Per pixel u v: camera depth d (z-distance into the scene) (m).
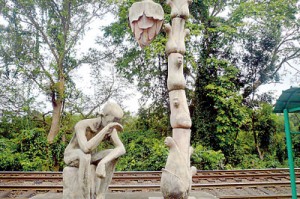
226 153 13.95
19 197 6.40
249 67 16.56
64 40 15.59
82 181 3.46
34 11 15.59
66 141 14.78
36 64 15.43
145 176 8.43
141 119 15.70
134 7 4.36
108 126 3.62
